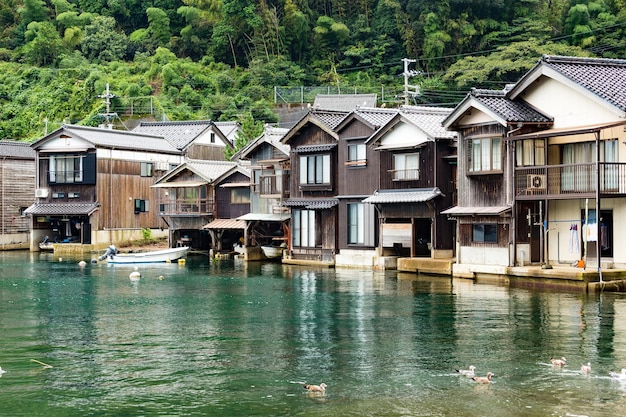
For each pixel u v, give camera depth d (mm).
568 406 16688
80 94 88062
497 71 80500
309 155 47906
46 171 63781
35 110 88125
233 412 16625
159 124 74812
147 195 66438
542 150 34812
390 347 22391
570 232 34094
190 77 94250
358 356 21312
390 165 42875
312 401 17266
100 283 38906
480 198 36719
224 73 95562
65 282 39438
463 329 24797
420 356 21219
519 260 35125
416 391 17906
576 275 31594
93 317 28031
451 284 35969
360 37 99125
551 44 81812
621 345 22125
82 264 49312
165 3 108250
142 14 109938
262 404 17109
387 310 28797
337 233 46656
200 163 58500
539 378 18844
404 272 41375
